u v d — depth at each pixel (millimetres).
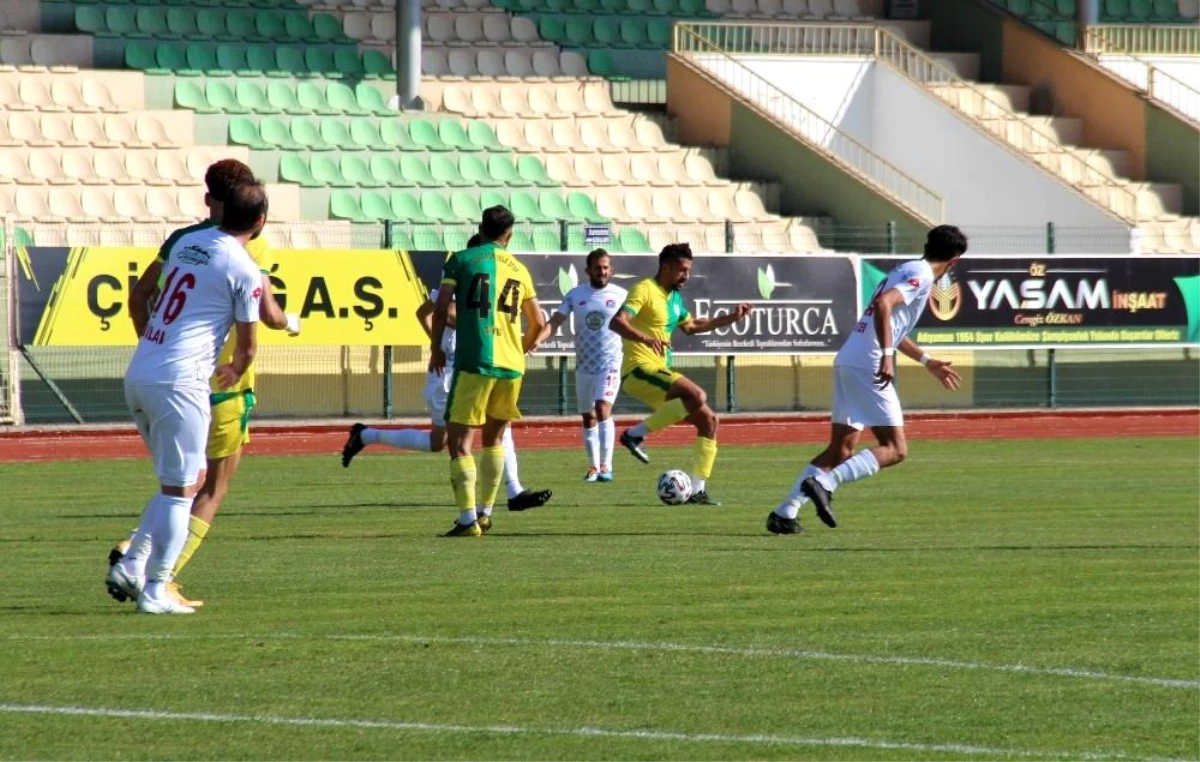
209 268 18719
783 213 73500
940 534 27344
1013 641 17578
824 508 26516
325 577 22312
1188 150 76750
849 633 18031
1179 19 89500
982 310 62719
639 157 74500
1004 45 83000
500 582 21766
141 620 18859
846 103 77688
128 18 74875
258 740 13555
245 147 69625
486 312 26828
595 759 12969
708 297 59938
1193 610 19500
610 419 38719
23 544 26547
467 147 73188
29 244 57156
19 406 54969
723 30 82812
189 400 18719
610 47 81938
